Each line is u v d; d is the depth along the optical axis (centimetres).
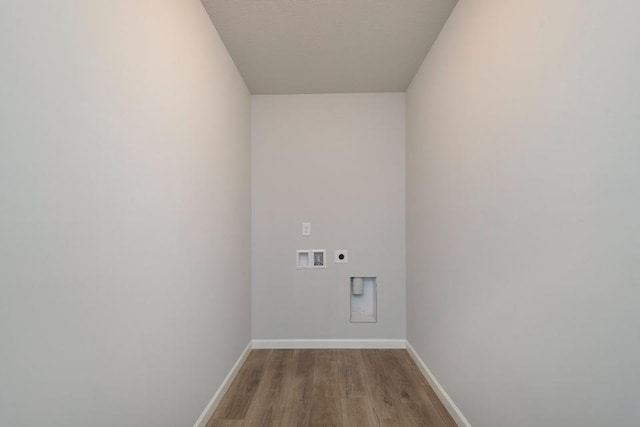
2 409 72
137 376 121
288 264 314
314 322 314
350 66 263
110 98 106
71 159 90
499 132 142
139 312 122
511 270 134
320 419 194
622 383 85
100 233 101
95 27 99
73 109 91
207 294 192
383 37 223
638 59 80
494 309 147
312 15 199
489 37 151
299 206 315
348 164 314
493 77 147
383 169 314
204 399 188
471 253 170
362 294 323
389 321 313
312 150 315
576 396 100
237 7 190
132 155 118
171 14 150
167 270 144
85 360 95
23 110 76
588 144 94
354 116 315
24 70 76
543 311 114
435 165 226
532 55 120
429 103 239
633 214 81
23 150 76
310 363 276
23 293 76
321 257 315
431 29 214
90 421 97
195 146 177
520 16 127
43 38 81
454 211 192
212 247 202
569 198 102
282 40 226
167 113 145
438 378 220
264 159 315
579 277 98
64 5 87
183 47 162
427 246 243
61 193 87
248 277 300
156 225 135
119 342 110
